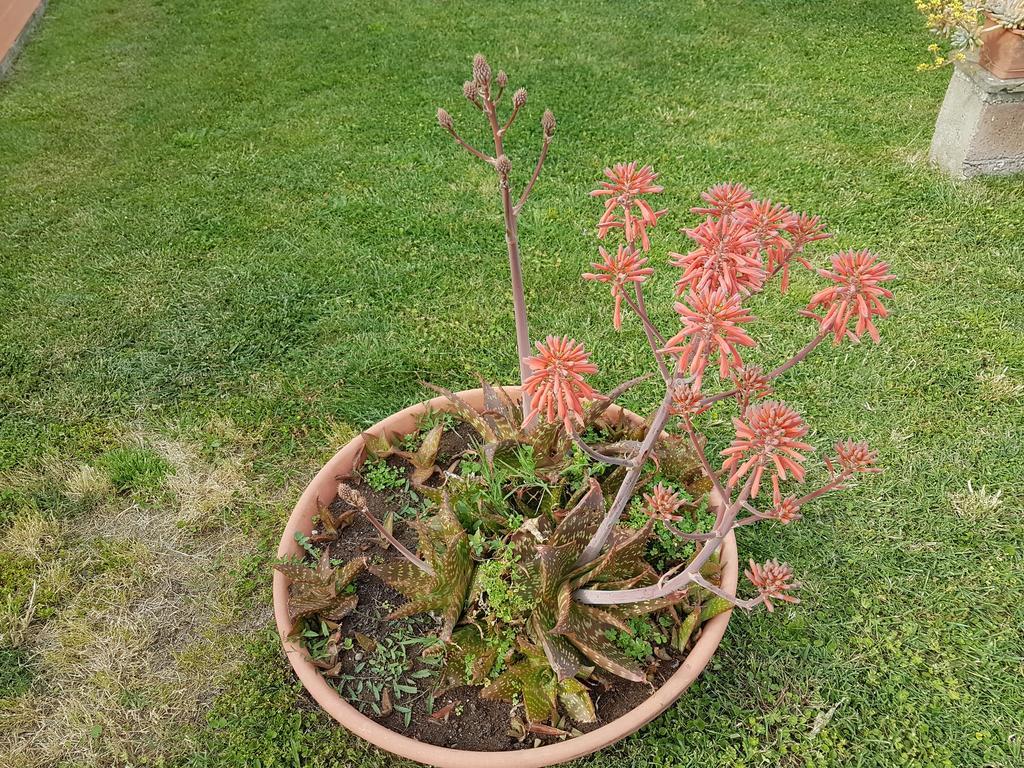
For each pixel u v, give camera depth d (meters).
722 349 1.56
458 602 2.39
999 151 4.91
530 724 2.34
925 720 2.58
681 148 5.44
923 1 5.52
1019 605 2.87
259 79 6.60
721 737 2.56
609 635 2.41
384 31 7.31
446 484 2.78
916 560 3.03
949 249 4.48
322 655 2.54
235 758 2.55
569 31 7.15
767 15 7.28
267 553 3.13
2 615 2.94
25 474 3.46
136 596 3.03
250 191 5.23
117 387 3.85
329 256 4.63
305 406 3.72
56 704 2.72
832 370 3.78
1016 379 3.71
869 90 6.06
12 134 5.95
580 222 4.81
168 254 4.69
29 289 4.46
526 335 2.59
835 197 4.92
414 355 3.97
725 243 1.61
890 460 3.38
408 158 5.48
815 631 2.82
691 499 2.81
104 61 7.04
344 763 2.53
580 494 2.73
